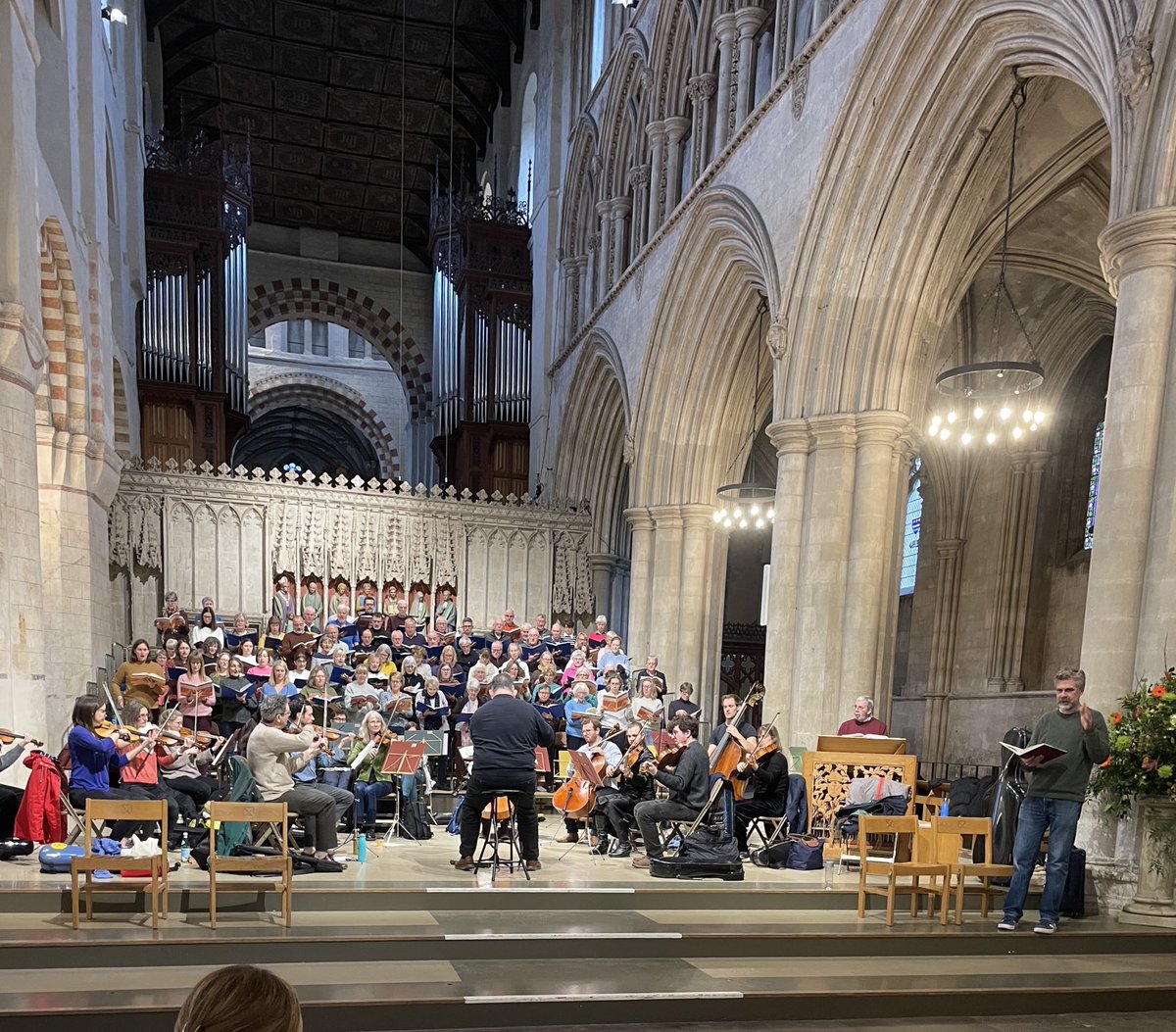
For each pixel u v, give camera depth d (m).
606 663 15.49
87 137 14.52
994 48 10.07
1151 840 7.21
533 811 8.12
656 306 17.73
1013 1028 5.76
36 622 9.66
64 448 13.59
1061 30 8.97
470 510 21.30
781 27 13.95
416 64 28.42
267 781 7.75
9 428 9.34
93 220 14.62
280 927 6.35
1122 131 7.84
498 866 8.29
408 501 20.92
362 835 8.99
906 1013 5.93
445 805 12.16
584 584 21.92
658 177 18.47
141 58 23.59
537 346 25.77
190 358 24.36
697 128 17.03
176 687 11.14
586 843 10.34
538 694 13.23
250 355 37.34
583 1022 5.60
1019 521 18.61
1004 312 17.41
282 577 19.95
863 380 11.91
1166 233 7.37
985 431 16.28
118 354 18.50
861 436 11.87
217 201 24.91
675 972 6.19
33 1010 4.93
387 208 34.72
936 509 20.41
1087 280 15.27
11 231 9.34
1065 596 17.84
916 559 21.59
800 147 12.95
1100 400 17.72
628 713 12.47
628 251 20.86
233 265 26.23
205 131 30.95
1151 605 7.20
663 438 17.89
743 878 8.23
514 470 26.39
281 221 34.94
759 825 9.75
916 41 10.78
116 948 5.82
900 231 11.54
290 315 34.62
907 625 21.88
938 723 20.05
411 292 35.53
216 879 6.89
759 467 25.89
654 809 8.41
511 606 21.39
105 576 16.31
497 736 7.96
